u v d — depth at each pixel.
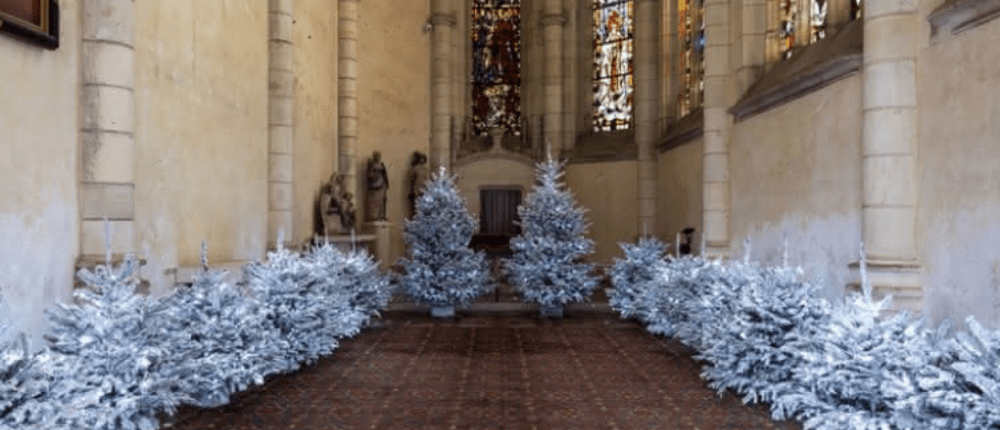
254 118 11.60
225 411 6.73
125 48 7.00
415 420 6.48
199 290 7.22
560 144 20.83
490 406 6.99
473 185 20.88
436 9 20.52
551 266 13.46
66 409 4.69
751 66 12.23
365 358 9.42
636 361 9.24
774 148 10.73
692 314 9.16
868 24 7.29
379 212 17.86
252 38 11.49
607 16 20.86
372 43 18.86
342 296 11.05
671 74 18.55
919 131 6.95
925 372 5.00
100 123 6.83
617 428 6.24
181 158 8.87
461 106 21.47
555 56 20.70
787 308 6.79
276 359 7.80
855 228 7.98
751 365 7.07
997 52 5.67
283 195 12.43
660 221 18.67
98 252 6.82
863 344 5.63
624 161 19.77
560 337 11.19
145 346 5.55
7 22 5.51
